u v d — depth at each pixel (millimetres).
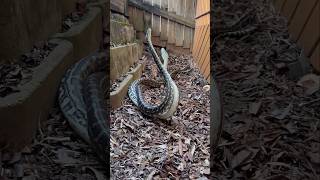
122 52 2957
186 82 2287
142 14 2855
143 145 1978
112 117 2279
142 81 2721
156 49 2738
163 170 1851
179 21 2615
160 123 2098
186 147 1906
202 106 2082
